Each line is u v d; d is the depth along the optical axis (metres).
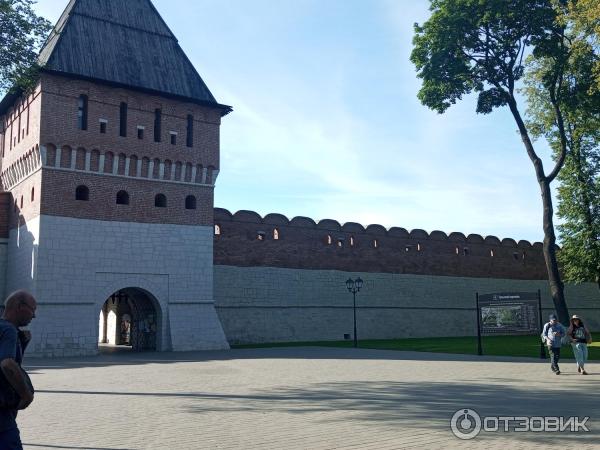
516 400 13.43
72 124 32.62
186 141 36.97
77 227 32.19
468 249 54.06
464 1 34.78
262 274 41.59
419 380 17.56
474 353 29.33
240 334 39.88
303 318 43.06
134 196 34.50
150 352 33.06
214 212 40.00
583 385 16.25
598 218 44.88
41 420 11.05
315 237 44.75
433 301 50.78
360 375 19.09
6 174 37.59
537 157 36.94
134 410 12.23
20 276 33.38
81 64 33.38
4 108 37.97
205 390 15.51
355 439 9.27
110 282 32.91
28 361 26.91
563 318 34.88
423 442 9.05
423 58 37.28
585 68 34.09
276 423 10.68
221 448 8.65
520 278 57.22
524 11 34.03
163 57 37.50
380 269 48.06
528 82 41.12
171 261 35.25
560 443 9.00
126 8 37.44
